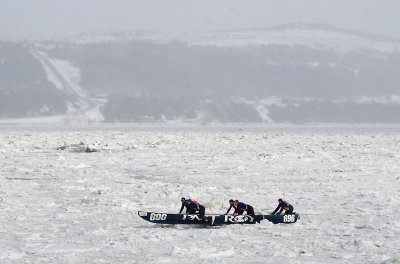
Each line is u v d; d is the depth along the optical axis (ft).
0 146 606.14
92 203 255.09
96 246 172.55
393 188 300.40
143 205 249.34
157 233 189.98
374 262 150.41
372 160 462.60
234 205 204.13
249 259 156.04
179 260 154.51
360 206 245.65
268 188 302.66
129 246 172.35
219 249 167.53
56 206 249.55
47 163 437.58
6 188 301.02
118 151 559.38
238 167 401.70
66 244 174.91
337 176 354.13
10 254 159.63
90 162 446.60
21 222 211.20
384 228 197.88
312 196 273.33
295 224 205.46
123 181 336.08
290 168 402.31
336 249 167.84
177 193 283.59
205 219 198.49
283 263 150.61
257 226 200.13
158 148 603.67
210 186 311.88
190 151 564.30
